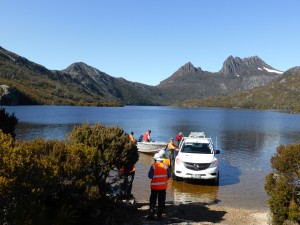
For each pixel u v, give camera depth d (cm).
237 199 1282
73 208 675
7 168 507
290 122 8969
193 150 1658
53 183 583
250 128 6234
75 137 885
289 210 766
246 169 1984
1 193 483
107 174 884
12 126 1182
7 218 502
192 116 11831
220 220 959
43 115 9081
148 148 2684
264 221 956
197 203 1205
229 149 3022
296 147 828
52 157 644
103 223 754
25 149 601
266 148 3117
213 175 1512
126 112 14400
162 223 857
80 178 722
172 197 1302
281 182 797
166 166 911
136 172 1784
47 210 608
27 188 530
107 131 895
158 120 8356
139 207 1055
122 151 873
